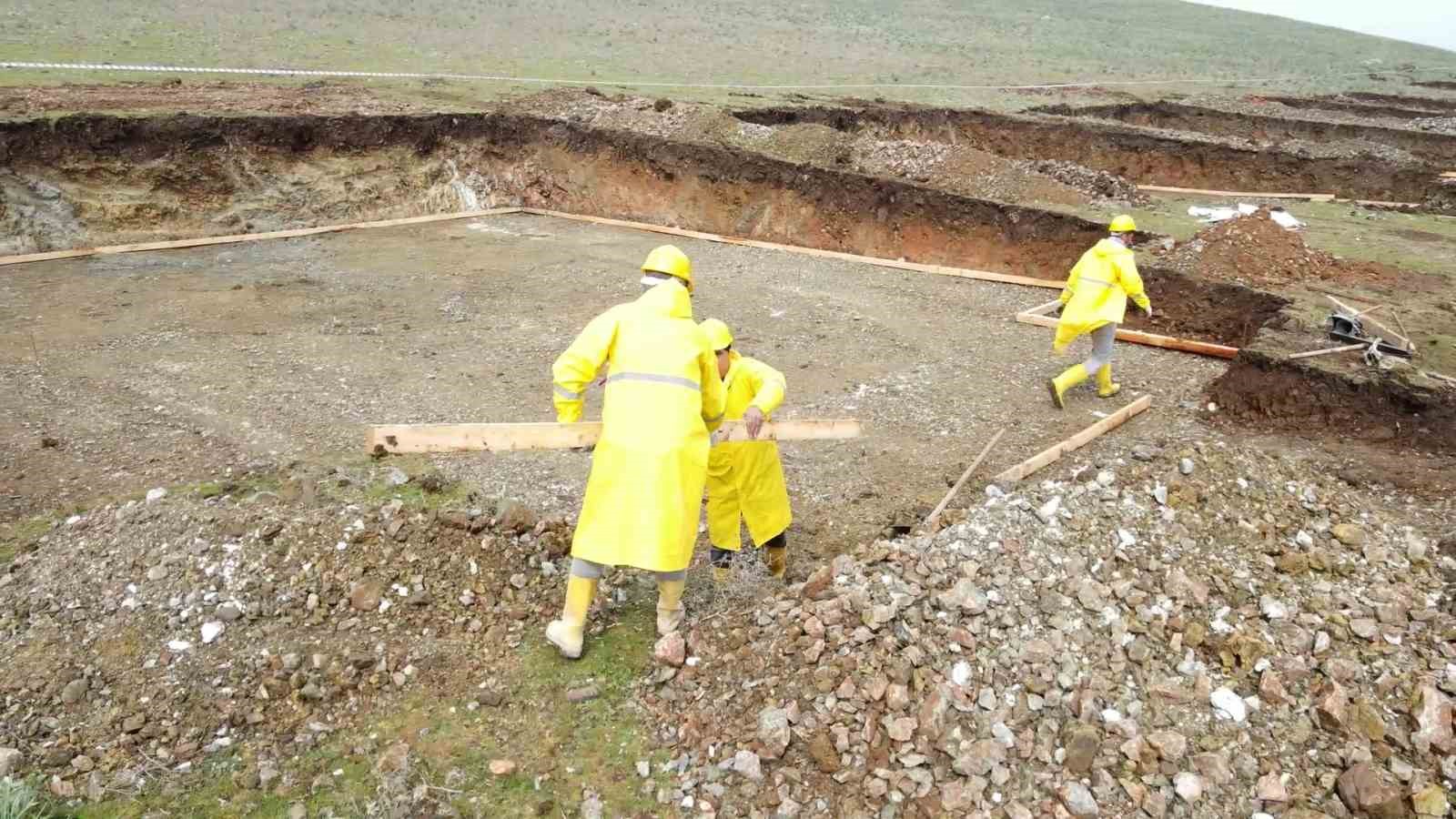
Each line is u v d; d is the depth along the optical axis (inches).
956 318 438.0
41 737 154.2
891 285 497.0
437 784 152.3
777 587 211.2
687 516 164.1
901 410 326.6
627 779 155.1
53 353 349.7
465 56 1015.6
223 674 168.7
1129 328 438.0
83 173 519.5
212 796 147.8
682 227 644.1
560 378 165.9
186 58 792.9
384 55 957.2
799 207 607.8
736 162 625.9
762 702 162.6
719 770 154.5
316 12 1190.3
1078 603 173.8
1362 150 751.7
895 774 147.6
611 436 163.0
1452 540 208.2
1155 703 158.4
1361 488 258.8
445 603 191.3
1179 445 286.5
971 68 1326.3
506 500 220.7
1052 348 396.2
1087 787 144.8
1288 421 308.7
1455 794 142.2
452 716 166.9
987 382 355.3
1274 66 1680.6
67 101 562.9
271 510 207.2
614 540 161.9
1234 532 200.2
